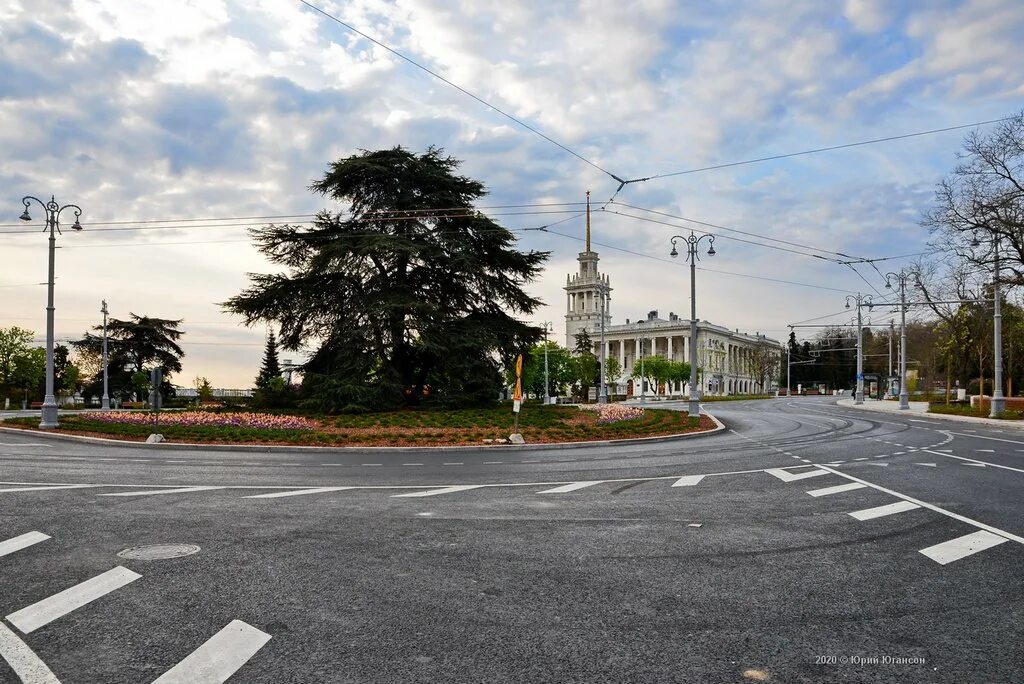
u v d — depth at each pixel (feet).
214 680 13.91
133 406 230.07
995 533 28.09
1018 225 121.70
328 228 121.49
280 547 25.49
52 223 92.02
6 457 59.98
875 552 24.93
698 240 115.65
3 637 16.28
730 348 492.54
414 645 15.79
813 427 106.52
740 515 32.35
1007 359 173.88
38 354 213.46
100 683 13.80
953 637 16.43
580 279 453.17
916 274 172.65
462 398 118.93
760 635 16.52
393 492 40.06
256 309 120.57
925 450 67.36
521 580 21.13
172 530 28.58
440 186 123.54
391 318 115.24
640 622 17.38
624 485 43.09
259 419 92.02
